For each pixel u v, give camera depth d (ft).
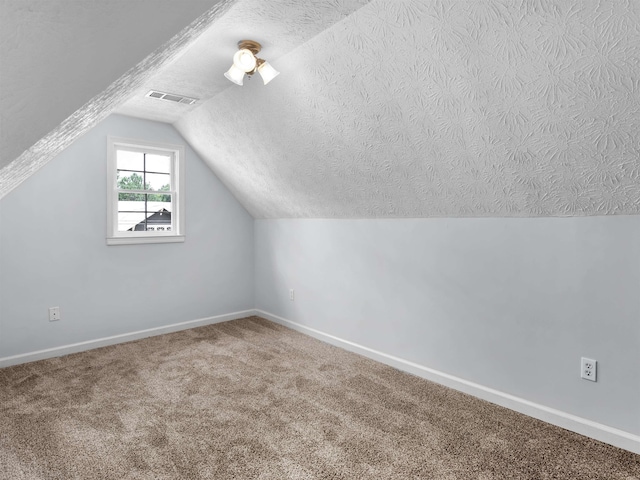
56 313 10.55
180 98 10.02
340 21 6.04
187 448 6.34
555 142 5.71
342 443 6.46
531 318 7.22
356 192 9.59
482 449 6.25
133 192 11.93
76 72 2.76
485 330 7.94
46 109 2.96
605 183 5.79
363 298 10.55
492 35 5.01
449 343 8.60
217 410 7.57
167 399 8.02
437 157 7.23
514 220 7.38
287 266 13.20
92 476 5.64
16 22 2.13
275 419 7.23
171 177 12.89
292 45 6.90
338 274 11.28
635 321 6.00
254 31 6.51
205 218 13.46
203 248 13.46
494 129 6.10
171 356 10.50
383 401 7.92
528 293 7.24
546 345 7.04
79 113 3.53
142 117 11.75
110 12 2.42
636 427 6.07
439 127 6.64
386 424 7.03
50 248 10.44
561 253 6.77
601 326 6.36
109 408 7.64
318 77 7.25
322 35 6.43
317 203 11.13
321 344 11.48
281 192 11.78
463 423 7.04
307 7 5.80
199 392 8.34
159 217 12.90
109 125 11.28
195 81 8.90
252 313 14.76
